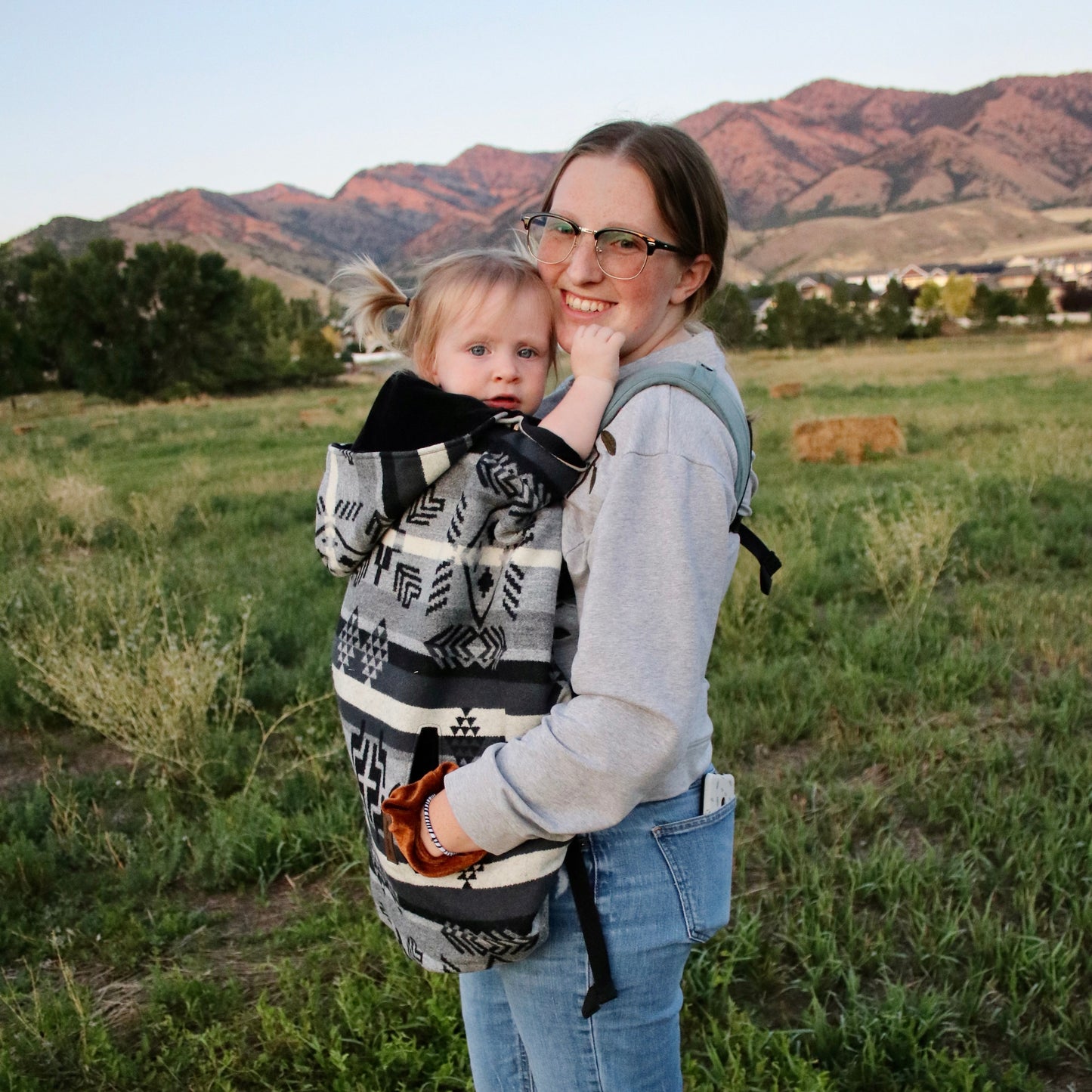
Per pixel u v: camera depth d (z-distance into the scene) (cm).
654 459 121
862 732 420
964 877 299
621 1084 138
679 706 116
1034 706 421
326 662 518
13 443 2109
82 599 561
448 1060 234
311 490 1127
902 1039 237
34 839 368
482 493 126
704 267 147
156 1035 259
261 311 6931
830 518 790
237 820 360
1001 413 1511
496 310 149
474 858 126
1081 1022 243
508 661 126
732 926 289
